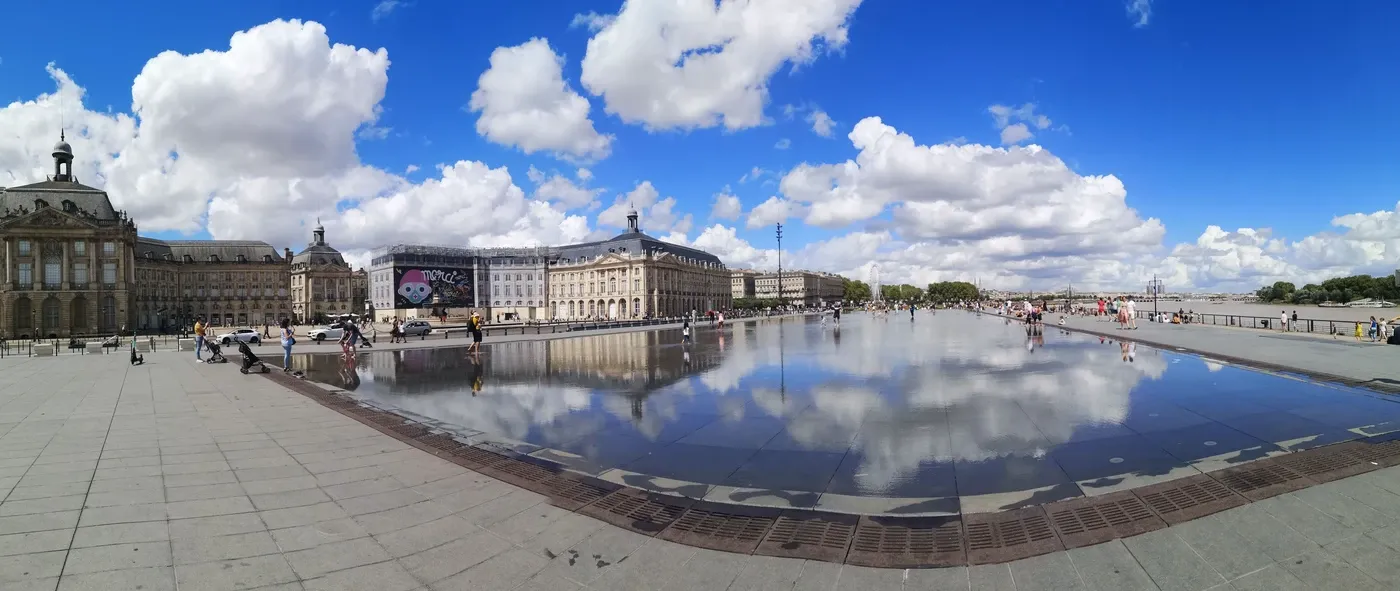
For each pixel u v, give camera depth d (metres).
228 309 140.38
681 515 7.61
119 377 23.77
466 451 10.85
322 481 8.92
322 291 154.00
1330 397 15.33
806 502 8.09
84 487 8.53
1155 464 9.54
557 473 9.45
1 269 88.25
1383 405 14.12
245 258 143.38
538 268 163.50
